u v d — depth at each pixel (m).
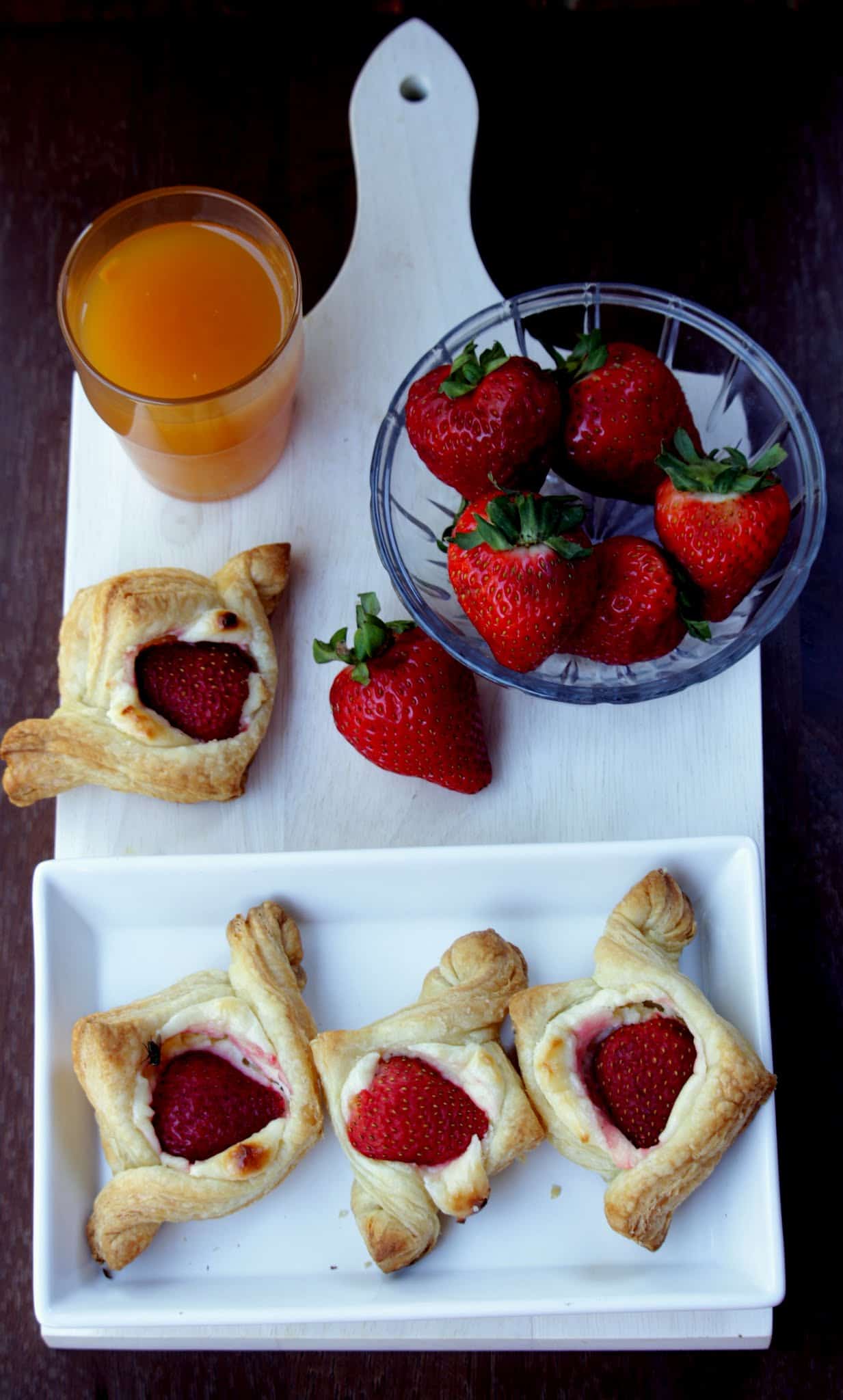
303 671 0.78
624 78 0.88
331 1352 0.80
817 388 0.86
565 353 0.81
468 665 0.72
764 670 0.83
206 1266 0.73
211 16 0.89
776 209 0.87
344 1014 0.75
